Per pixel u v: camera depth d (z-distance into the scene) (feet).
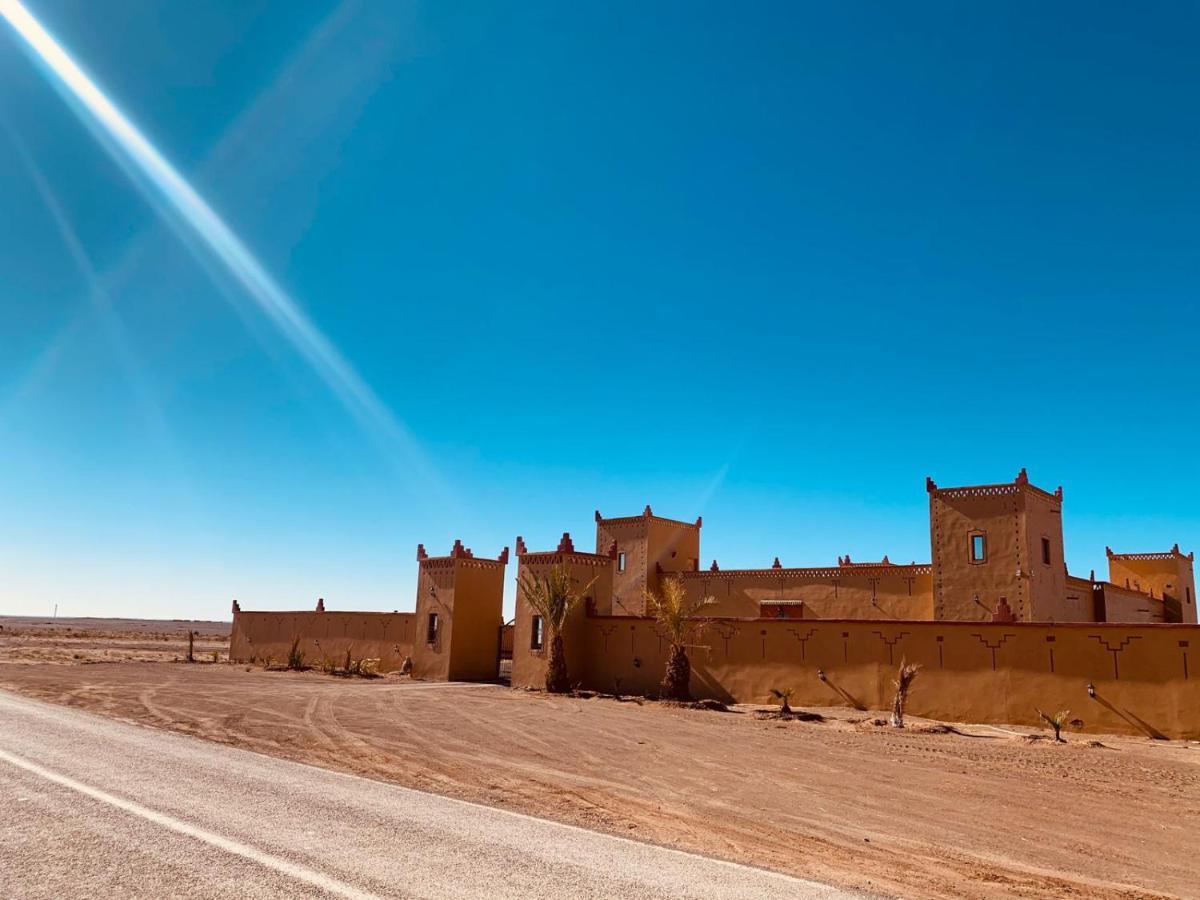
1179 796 46.78
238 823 29.25
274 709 75.56
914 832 36.11
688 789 44.14
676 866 26.30
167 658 175.73
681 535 144.87
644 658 106.42
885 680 86.79
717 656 98.27
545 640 110.22
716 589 132.36
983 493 106.22
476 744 57.77
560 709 83.66
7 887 21.90
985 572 104.42
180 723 62.95
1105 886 29.19
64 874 23.04
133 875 23.04
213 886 22.22
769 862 29.14
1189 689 71.26
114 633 383.65
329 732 61.11
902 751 61.00
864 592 119.65
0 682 94.27
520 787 42.52
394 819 30.94
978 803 43.06
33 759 42.14
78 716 63.46
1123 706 74.02
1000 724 79.20
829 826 36.58
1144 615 143.43
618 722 73.72
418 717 72.79
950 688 82.79
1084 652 76.74
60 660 149.69
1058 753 61.87
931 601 113.60
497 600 131.44
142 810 30.89
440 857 25.76
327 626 153.79
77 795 33.37
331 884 22.61
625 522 139.54
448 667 123.44
